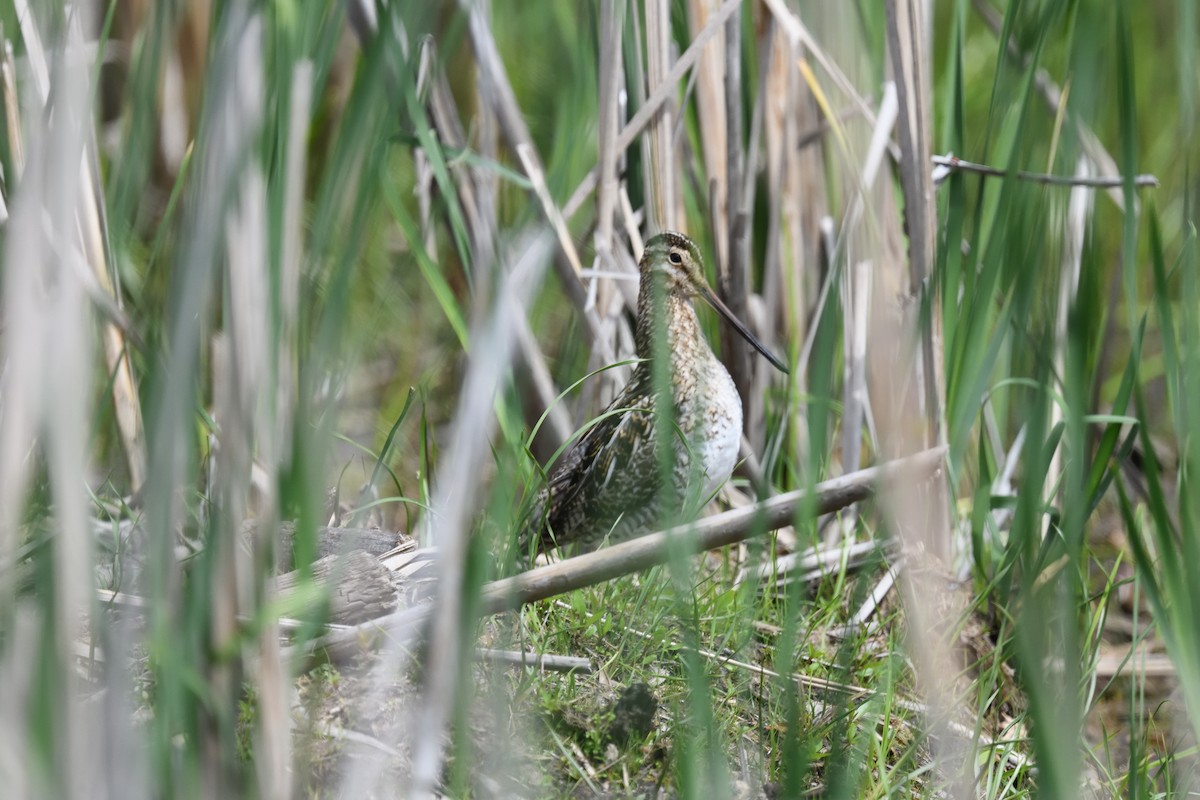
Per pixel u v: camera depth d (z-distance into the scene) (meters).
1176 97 13.93
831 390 10.14
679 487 9.12
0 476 4.64
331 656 6.30
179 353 4.49
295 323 6.64
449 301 9.23
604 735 6.50
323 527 7.48
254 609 4.99
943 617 8.41
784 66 9.78
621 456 9.20
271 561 5.39
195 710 4.78
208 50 7.83
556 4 11.48
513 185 11.43
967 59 14.55
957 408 8.68
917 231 8.82
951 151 9.29
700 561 8.91
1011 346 9.88
